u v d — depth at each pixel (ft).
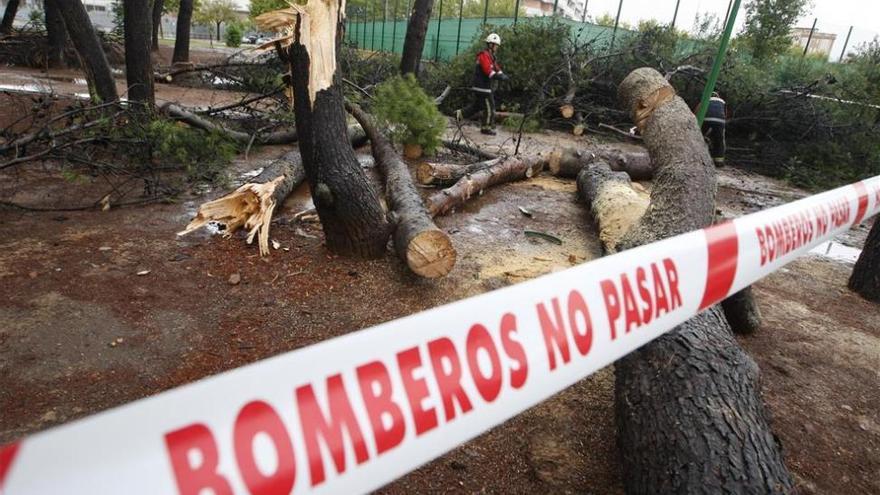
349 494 2.38
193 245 11.51
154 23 56.24
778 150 27.63
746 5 50.24
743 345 9.61
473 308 2.96
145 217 13.05
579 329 3.49
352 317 9.23
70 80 35.45
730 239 5.16
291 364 2.25
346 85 26.53
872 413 7.93
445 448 2.74
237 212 12.14
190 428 1.95
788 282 12.98
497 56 34.53
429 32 63.16
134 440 1.81
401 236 10.91
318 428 2.28
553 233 14.76
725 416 5.48
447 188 16.53
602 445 6.70
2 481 1.51
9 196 13.67
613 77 34.24
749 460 5.06
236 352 7.94
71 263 10.14
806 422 7.52
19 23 76.95
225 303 9.29
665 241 4.50
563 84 34.47
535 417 7.09
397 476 2.55
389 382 2.53
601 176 17.03
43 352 7.45
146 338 8.06
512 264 12.23
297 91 10.46
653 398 5.86
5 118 21.34
